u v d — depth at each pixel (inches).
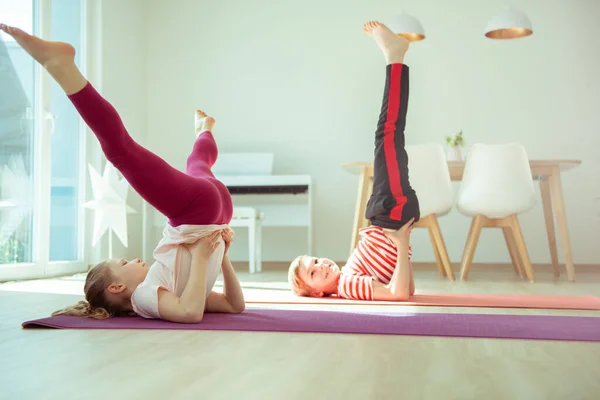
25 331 76.5
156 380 50.2
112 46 237.5
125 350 63.5
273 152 263.9
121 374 52.5
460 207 185.5
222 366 55.6
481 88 253.3
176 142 269.6
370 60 260.5
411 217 108.0
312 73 263.3
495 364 56.4
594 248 245.0
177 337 71.6
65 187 202.8
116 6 240.4
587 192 246.5
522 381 49.8
